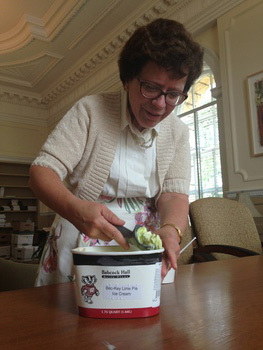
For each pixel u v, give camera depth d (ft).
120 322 1.52
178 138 3.32
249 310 1.66
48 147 2.70
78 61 17.95
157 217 3.35
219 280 2.48
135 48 2.46
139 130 3.05
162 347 1.19
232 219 6.63
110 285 1.59
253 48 9.93
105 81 17.11
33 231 19.39
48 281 3.15
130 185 3.05
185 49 2.33
